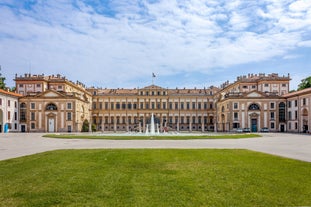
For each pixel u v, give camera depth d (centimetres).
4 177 1327
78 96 9244
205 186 1145
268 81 9444
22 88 9500
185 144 3312
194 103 11706
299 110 7712
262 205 916
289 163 1719
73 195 1026
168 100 11662
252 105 8606
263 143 3531
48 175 1368
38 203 940
